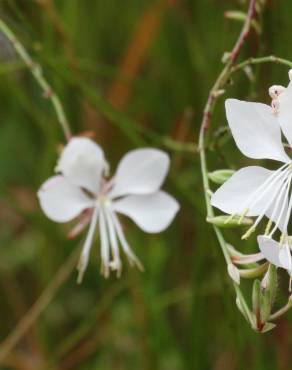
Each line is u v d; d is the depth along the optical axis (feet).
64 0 1.15
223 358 1.10
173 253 1.13
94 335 1.16
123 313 1.11
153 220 0.87
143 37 1.15
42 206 0.86
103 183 0.87
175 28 1.15
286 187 0.74
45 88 0.92
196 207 0.99
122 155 1.17
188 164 1.15
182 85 1.14
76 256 1.07
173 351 1.07
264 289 0.71
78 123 1.14
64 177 0.86
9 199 1.12
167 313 1.15
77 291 1.18
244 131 0.74
